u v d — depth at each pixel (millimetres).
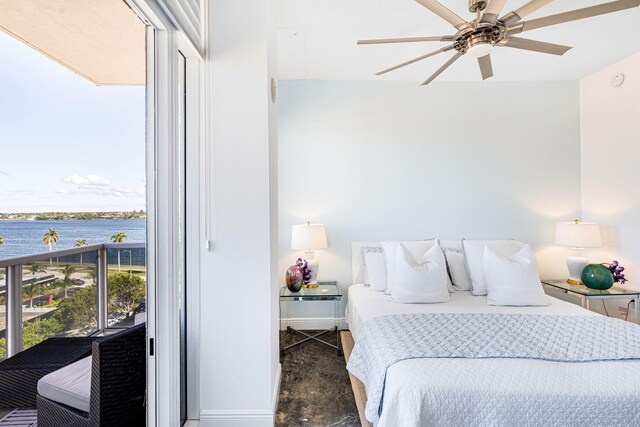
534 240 3529
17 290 1973
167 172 1392
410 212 3498
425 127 3500
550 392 1284
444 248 3279
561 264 3514
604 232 3305
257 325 1812
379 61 3051
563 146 3545
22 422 1706
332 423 1945
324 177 3451
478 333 1764
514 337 1697
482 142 3518
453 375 1367
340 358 2793
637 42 2777
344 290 3467
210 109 1812
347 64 3109
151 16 1310
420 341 1661
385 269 2984
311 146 3445
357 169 3467
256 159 1817
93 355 1373
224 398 1800
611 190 3234
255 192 1817
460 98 3508
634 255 3035
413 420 1267
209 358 1800
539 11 2312
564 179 3541
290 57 2967
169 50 1398
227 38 1817
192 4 1625
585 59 3078
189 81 1801
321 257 3461
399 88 3482
